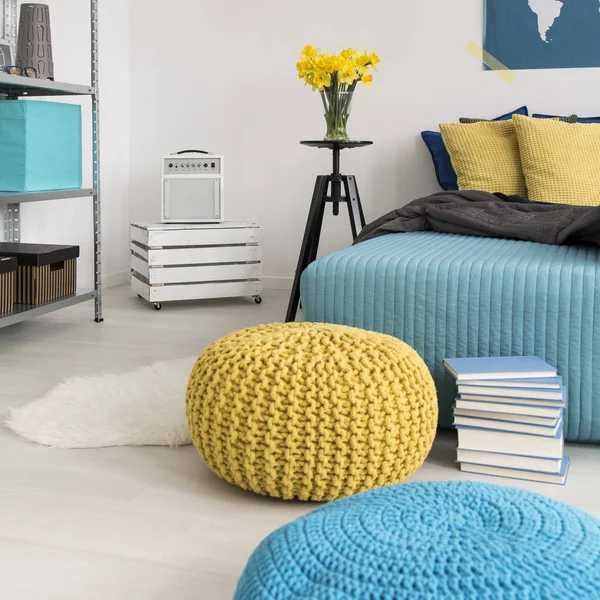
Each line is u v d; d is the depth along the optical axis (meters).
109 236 4.36
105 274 4.35
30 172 3.03
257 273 3.93
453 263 2.05
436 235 2.71
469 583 0.91
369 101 4.10
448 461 1.92
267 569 0.98
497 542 0.98
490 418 1.80
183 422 2.09
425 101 4.02
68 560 1.41
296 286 3.53
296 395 1.57
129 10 4.40
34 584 1.32
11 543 1.47
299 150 4.23
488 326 1.99
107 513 1.60
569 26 3.78
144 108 4.44
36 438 2.00
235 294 3.90
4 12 3.41
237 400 1.59
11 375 2.61
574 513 1.08
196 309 3.79
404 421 1.62
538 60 3.84
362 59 3.46
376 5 4.02
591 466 1.89
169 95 4.39
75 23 3.94
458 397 1.83
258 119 4.27
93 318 3.56
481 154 3.60
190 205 3.90
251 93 4.27
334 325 1.87
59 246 3.34
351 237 4.21
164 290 3.76
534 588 0.90
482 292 1.98
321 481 1.59
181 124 4.39
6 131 3.02
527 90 3.87
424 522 1.04
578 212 2.51
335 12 4.09
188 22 4.31
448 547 0.97
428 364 2.06
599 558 0.96
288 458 1.57
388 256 2.15
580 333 1.92
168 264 3.76
